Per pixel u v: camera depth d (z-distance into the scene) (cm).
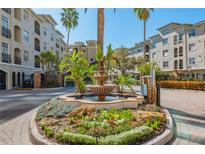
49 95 1820
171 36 4175
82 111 683
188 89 2428
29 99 1498
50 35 4288
